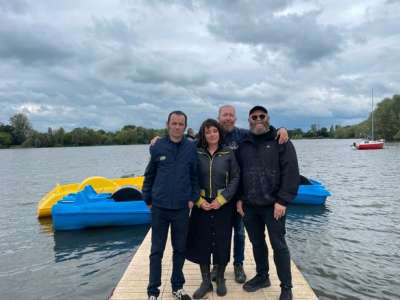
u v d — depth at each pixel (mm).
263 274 4309
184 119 3945
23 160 46156
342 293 5609
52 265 7000
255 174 3984
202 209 4105
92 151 77125
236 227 4523
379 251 7520
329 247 7781
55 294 5723
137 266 5164
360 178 20312
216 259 4133
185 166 3936
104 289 5883
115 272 6594
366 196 14078
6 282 6219
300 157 40469
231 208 4172
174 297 4125
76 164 38188
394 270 6512
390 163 30516
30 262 7191
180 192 3900
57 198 10758
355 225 9609
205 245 4109
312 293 4238
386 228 9289
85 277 6383
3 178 24094
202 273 4203
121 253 7605
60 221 8953
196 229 4133
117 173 27922
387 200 13180
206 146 4188
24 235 9086
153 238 3992
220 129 4164
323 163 31641
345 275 6289
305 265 6746
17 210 12602
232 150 4180
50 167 34188
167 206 3885
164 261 5426
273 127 4070
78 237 8688
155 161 3971
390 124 74625
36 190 17859
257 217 4141
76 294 5715
